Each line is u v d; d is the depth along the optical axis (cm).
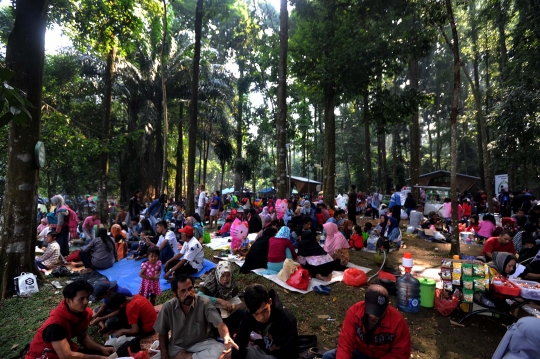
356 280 588
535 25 1141
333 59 1102
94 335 442
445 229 1116
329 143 1351
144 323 420
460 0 988
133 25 1127
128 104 1980
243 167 2577
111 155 2127
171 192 3184
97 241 735
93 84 1753
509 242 615
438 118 3438
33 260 641
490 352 397
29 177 623
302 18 1333
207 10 1199
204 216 1465
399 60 1187
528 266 561
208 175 6122
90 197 2288
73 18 1070
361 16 1174
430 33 1038
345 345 283
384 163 2977
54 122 1223
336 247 696
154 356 361
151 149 1950
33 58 619
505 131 1119
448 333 438
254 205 1864
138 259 801
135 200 1058
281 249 648
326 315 486
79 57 1709
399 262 761
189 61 1939
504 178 1708
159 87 1973
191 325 355
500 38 1565
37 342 320
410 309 489
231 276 483
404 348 274
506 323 457
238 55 2309
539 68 1114
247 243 826
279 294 562
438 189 1728
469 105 2164
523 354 222
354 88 1134
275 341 321
